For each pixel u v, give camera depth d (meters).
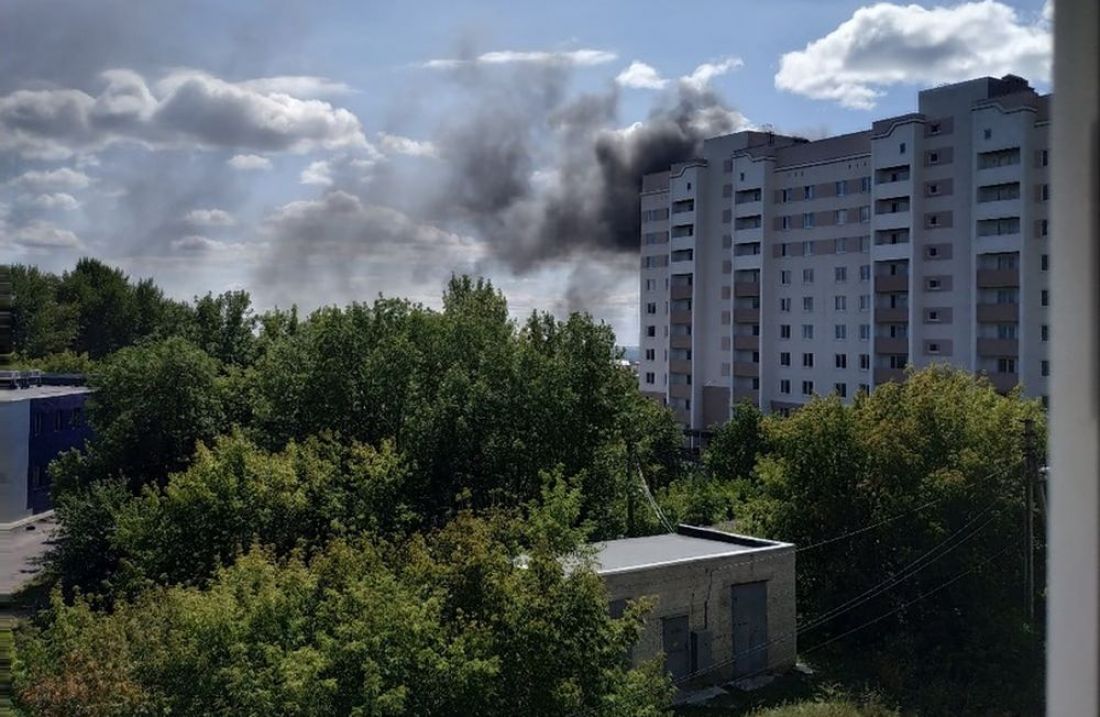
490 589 13.21
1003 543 22.61
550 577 13.29
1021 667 20.69
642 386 62.75
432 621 12.22
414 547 14.45
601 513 26.59
